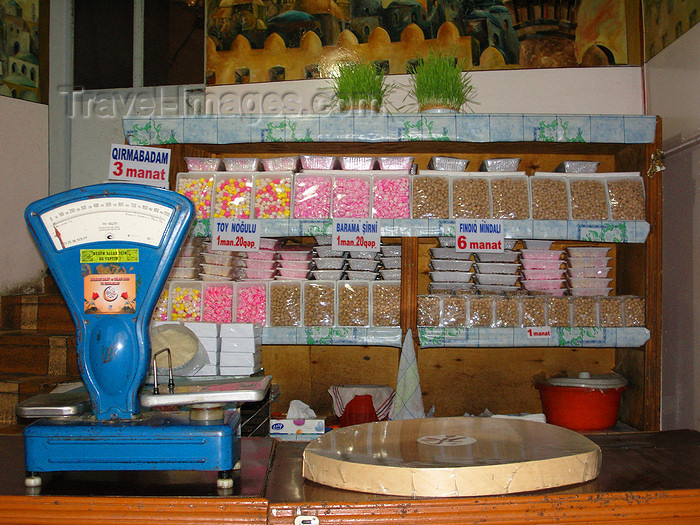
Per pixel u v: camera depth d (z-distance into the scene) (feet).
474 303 7.98
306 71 10.30
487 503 3.32
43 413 3.64
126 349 3.65
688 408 7.95
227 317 8.06
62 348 10.72
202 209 8.10
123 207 3.71
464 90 9.71
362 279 8.33
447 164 8.59
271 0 10.44
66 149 12.33
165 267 3.70
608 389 7.93
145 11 11.95
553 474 3.43
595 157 9.45
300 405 8.23
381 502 3.33
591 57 9.64
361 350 9.43
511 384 9.37
